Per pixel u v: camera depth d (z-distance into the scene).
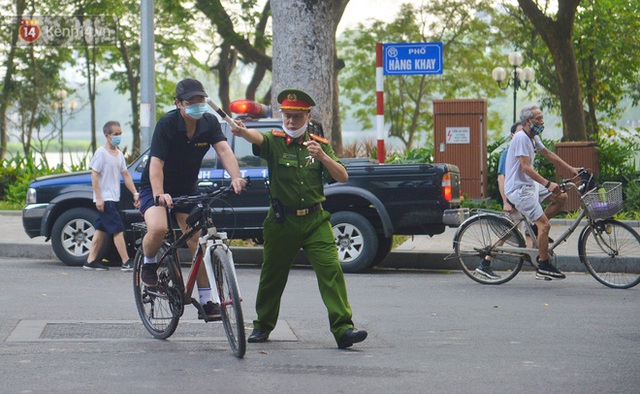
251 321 15.52
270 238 13.05
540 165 35.47
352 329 12.93
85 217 23.45
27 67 72.38
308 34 27.89
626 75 65.88
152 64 29.16
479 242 20.56
